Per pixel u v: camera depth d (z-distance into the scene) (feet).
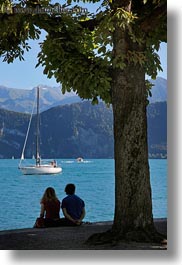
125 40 38.11
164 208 140.15
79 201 49.93
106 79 37.27
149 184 38.52
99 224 50.49
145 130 38.75
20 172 431.84
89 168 540.52
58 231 45.78
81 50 42.55
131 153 38.14
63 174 385.29
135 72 38.70
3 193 208.95
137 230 37.50
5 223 108.58
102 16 37.37
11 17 40.91
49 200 49.37
